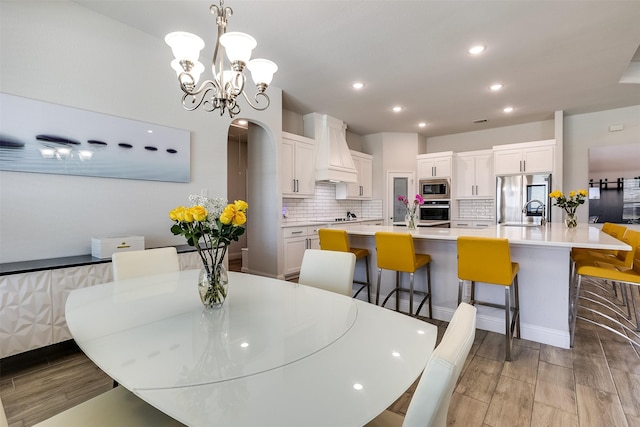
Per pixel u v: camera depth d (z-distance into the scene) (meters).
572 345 2.44
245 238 7.02
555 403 1.76
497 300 2.78
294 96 4.53
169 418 1.01
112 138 2.73
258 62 1.76
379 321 1.26
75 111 2.52
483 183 6.08
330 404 0.75
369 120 5.73
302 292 1.66
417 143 6.64
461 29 2.84
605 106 4.94
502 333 2.74
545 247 2.53
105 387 1.96
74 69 2.52
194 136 3.34
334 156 5.37
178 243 3.20
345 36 2.94
